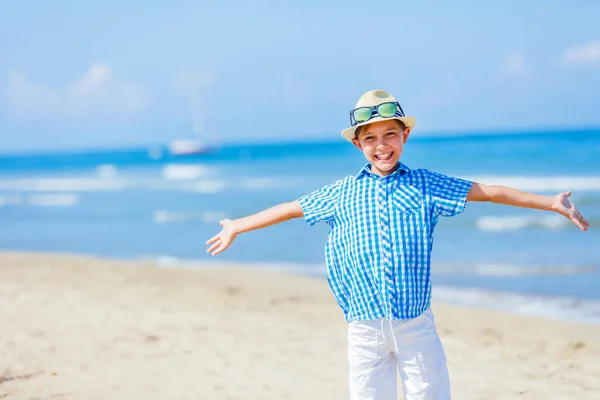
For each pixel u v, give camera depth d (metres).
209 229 21.09
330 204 3.25
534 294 10.34
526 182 31.70
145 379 5.32
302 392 5.11
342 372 5.64
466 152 59.09
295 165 59.53
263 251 15.93
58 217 26.27
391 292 3.07
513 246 15.53
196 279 11.30
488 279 11.66
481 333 7.38
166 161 81.88
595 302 9.60
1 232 22.11
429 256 3.12
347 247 3.17
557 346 6.73
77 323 7.09
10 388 4.90
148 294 9.47
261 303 9.10
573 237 16.52
